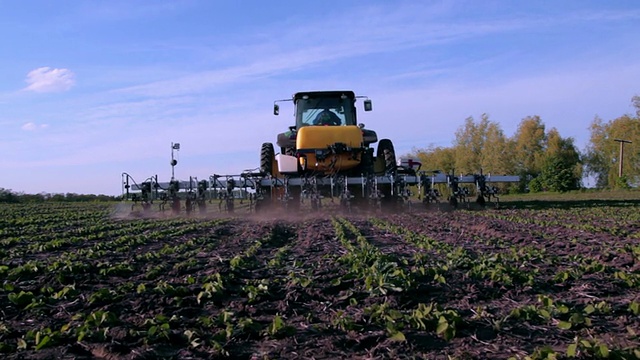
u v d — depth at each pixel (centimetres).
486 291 591
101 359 414
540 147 5497
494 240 1005
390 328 448
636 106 4916
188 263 789
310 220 1485
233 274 702
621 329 459
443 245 920
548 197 3331
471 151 5616
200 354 422
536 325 476
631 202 2308
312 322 501
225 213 1738
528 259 778
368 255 785
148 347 433
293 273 693
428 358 404
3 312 540
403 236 1104
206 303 573
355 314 512
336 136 1571
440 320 454
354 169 1656
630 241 967
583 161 5547
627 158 4925
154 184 1770
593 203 2242
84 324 478
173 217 1745
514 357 382
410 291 590
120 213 2005
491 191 1727
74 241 1165
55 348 435
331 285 623
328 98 1712
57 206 3269
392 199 1634
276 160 1700
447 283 628
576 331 457
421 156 5969
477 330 464
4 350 427
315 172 1627
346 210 1570
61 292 602
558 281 635
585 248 880
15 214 2284
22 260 898
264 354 417
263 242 1073
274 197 1638
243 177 1662
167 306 555
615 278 641
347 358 411
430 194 1669
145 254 905
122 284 648
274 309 543
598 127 5356
